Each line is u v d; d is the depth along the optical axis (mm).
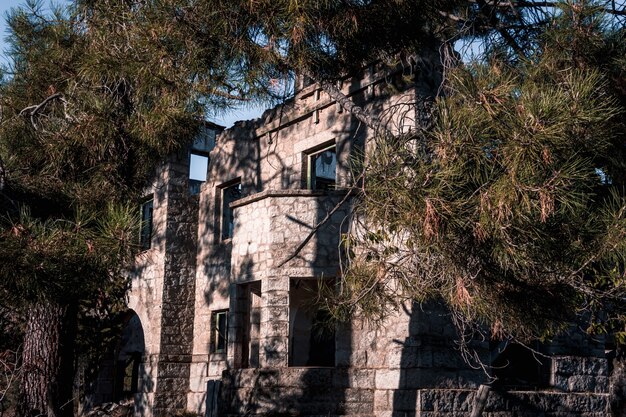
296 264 13336
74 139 9523
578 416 13367
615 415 10836
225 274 17266
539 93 6223
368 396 12781
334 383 12758
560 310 7113
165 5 8477
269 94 9133
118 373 21406
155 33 8633
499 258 6133
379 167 6180
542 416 12914
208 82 8914
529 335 7902
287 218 13609
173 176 18328
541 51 7883
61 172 9844
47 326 10945
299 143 15867
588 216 6457
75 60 10312
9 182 8656
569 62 7484
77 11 10422
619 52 7598
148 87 8984
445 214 5957
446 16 9688
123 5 9336
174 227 18141
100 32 9539
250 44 8516
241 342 14289
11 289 7059
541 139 5727
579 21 7469
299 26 7871
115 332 18453
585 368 14117
